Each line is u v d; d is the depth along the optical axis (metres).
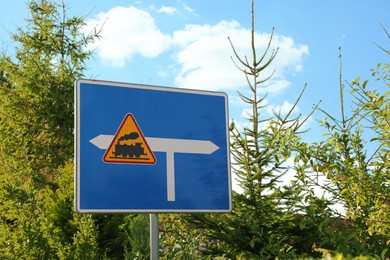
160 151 4.82
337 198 6.42
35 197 8.16
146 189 4.71
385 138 5.68
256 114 6.32
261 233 6.03
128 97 4.79
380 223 5.75
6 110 14.32
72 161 14.27
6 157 9.50
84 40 15.48
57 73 15.11
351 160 6.10
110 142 4.66
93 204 4.51
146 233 7.32
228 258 6.39
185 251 6.88
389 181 5.91
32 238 7.58
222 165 5.03
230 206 4.99
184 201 4.83
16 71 14.91
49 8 15.51
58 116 14.29
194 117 5.00
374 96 5.63
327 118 6.19
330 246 5.97
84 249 7.61
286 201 6.27
